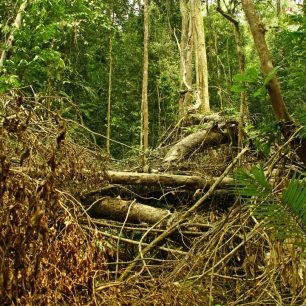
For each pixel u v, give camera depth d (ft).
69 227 7.68
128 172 14.39
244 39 46.85
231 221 10.34
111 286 8.18
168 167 15.80
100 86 43.93
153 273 11.08
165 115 47.50
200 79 35.68
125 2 53.21
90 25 33.76
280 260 8.48
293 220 7.24
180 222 11.87
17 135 8.68
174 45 51.55
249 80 9.91
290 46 10.21
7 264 6.58
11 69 23.67
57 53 24.77
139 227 13.25
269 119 15.62
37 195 6.95
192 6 37.83
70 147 11.12
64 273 7.41
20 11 24.47
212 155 16.44
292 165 11.10
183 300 8.35
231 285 10.16
